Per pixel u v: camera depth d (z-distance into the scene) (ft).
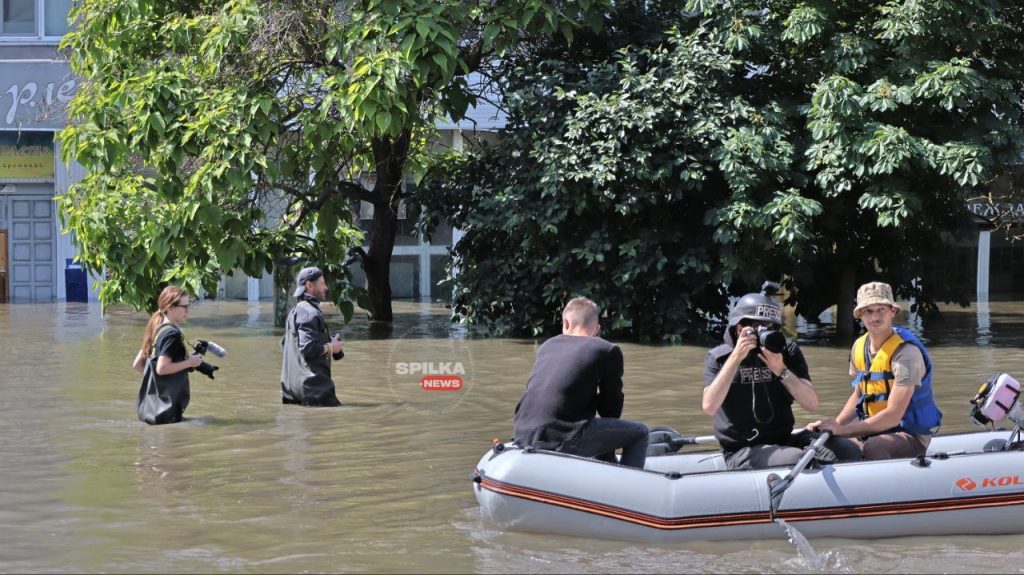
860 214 56.49
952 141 51.08
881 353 21.86
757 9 54.49
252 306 75.10
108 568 18.69
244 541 20.29
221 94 50.88
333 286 59.31
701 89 51.72
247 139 49.96
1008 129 51.47
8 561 19.06
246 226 52.80
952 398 35.37
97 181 55.36
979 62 53.57
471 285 55.83
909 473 20.74
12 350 49.42
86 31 54.24
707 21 54.19
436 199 58.59
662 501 20.36
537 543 20.24
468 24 52.60
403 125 50.24
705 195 54.44
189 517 21.91
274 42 52.06
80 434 30.32
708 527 20.26
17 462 26.86
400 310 71.41
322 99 54.19
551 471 20.79
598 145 50.83
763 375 21.34
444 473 25.73
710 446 28.27
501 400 36.11
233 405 35.09
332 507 22.70
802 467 20.45
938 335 54.75
